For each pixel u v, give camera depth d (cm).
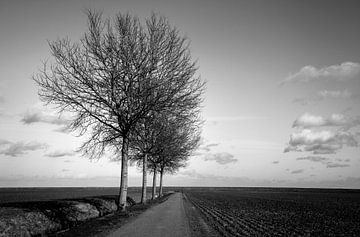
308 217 3344
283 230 2212
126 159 2666
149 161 5284
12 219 1573
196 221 2380
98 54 2452
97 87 2464
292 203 5950
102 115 2548
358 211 4300
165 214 2781
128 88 2495
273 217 3184
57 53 2339
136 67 2505
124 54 2473
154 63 2502
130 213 2561
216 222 2423
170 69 2522
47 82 2317
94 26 2459
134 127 2614
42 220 1753
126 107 2556
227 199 7100
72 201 2566
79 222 2080
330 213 3922
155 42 2514
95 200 2986
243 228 2173
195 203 5094
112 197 3703
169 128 3744
